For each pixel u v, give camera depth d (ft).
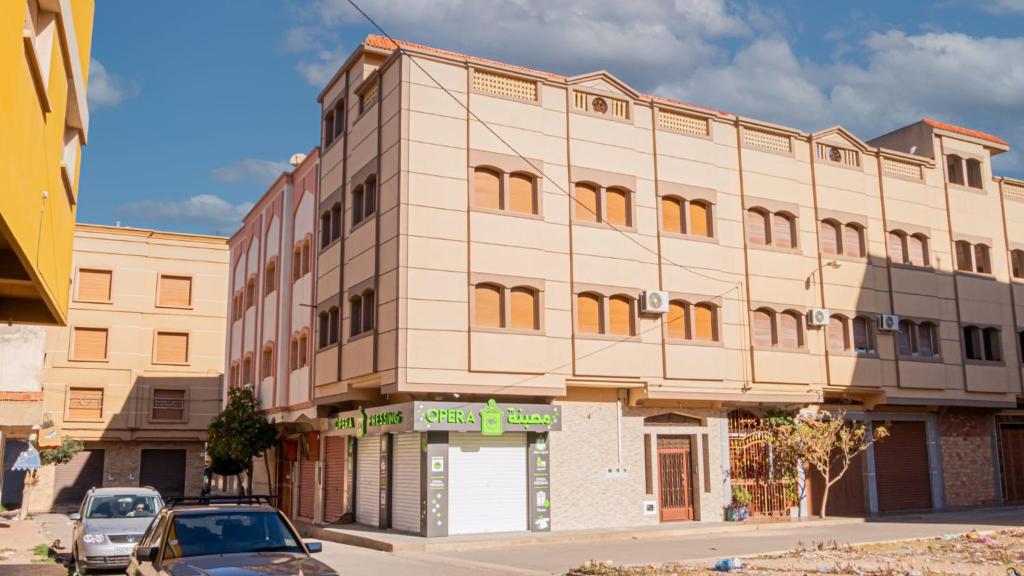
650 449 86.17
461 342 75.72
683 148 90.99
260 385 117.80
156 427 152.87
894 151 107.14
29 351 102.12
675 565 52.49
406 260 74.90
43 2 31.73
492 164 80.07
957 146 113.60
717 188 92.48
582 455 81.61
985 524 82.33
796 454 91.04
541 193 82.07
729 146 94.38
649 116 89.92
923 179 108.99
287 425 107.76
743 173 94.32
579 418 82.12
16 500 141.18
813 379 94.27
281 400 106.83
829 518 91.50
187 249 160.66
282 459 113.91
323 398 90.63
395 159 77.66
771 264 94.07
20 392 92.73
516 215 80.18
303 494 103.04
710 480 87.97
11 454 110.93
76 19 40.60
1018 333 114.21
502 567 55.77
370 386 80.59
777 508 91.81
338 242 89.92
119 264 155.63
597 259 83.56
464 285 76.84
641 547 67.21
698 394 86.28
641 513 83.76
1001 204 116.78
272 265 116.78
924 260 107.14
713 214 91.56
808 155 99.76
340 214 90.74
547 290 80.64
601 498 81.71
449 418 73.51
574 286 81.76
